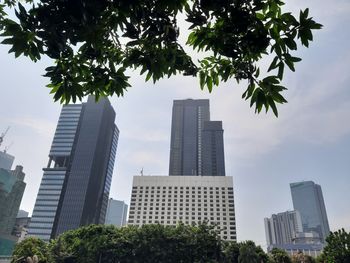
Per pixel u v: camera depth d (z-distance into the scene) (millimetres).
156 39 4125
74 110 184125
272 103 3787
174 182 163000
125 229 62719
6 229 119875
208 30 4172
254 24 3719
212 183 161375
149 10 3840
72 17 3494
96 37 3883
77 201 152625
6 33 3715
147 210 155750
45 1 3459
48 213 149875
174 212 154625
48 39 3660
